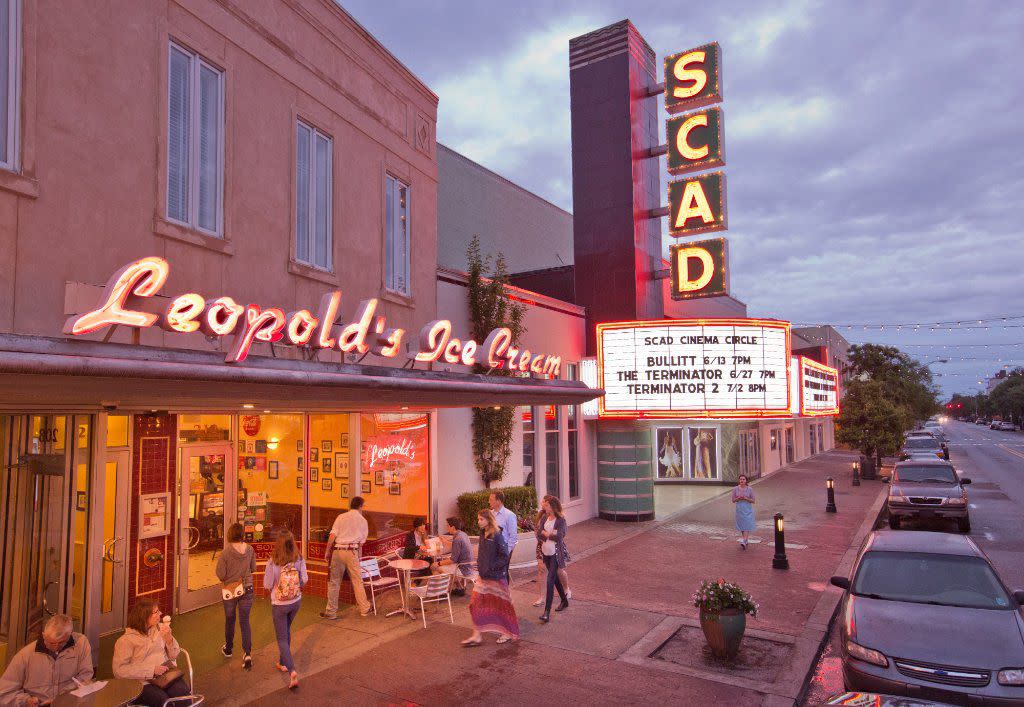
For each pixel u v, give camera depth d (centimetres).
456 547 1038
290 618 736
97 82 614
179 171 718
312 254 918
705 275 1708
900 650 632
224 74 775
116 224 627
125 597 878
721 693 693
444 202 2241
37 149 556
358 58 1037
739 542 1481
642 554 1376
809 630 886
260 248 816
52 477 719
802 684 720
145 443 915
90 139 605
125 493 885
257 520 1118
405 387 752
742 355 1634
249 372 562
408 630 894
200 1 740
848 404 2988
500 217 2575
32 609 711
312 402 828
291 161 875
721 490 2616
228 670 754
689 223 1745
